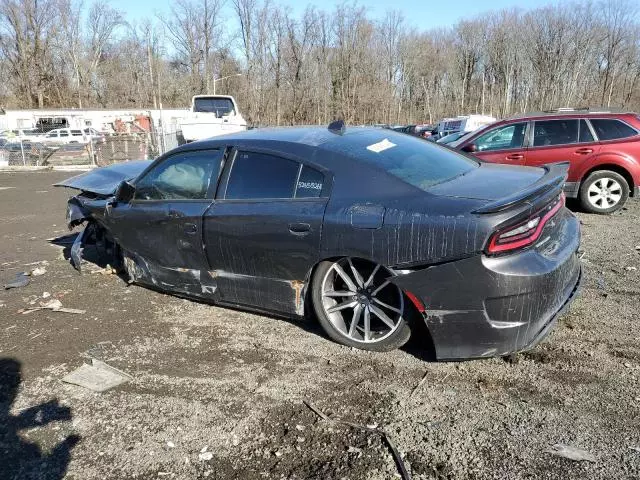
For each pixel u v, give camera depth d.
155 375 3.37
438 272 2.98
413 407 2.88
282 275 3.66
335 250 3.33
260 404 2.99
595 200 7.71
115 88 61.69
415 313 3.28
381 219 3.14
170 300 4.68
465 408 2.84
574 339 3.51
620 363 3.19
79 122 41.50
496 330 2.95
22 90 58.50
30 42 57.69
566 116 7.77
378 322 3.63
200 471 2.47
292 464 2.49
